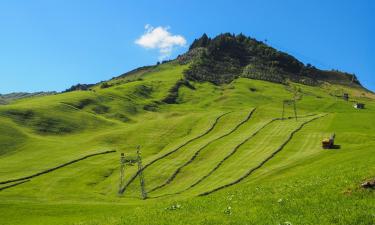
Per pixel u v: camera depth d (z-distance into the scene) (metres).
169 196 99.81
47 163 145.38
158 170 127.75
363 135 134.62
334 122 170.62
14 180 126.75
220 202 32.66
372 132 151.00
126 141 177.38
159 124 198.12
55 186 121.50
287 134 149.12
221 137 158.88
